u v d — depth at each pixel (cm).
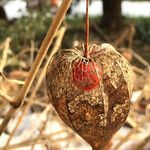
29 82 24
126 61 21
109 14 254
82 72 20
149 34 235
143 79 56
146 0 448
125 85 20
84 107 20
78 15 278
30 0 142
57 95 20
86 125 20
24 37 132
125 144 49
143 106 54
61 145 47
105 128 20
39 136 36
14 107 25
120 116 20
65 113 20
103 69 20
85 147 49
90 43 22
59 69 20
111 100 20
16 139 49
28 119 54
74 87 20
